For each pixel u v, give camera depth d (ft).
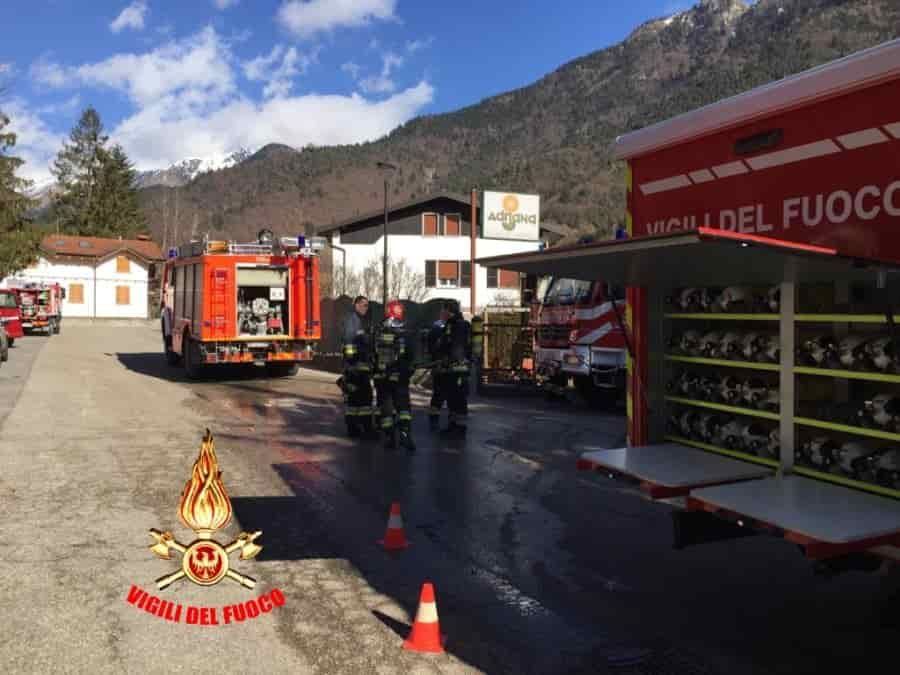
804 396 12.50
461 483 24.36
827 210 11.83
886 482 11.41
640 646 12.89
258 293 51.98
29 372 56.24
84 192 256.73
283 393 47.06
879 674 11.89
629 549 18.03
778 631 13.50
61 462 26.18
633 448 15.15
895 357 10.83
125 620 13.58
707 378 14.78
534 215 127.34
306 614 14.08
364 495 22.75
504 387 48.14
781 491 11.93
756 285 13.56
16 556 16.72
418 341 47.34
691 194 14.60
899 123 10.72
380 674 11.78
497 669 12.00
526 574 16.33
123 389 47.57
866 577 16.10
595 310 39.65
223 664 12.02
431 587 12.79
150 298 199.72
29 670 11.67
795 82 12.21
